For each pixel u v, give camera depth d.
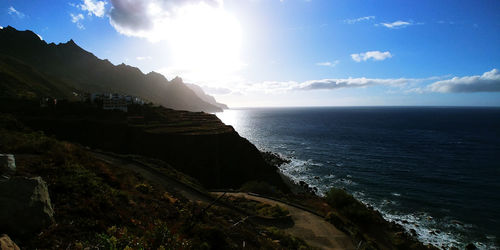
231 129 71.75
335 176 63.84
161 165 36.94
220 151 62.84
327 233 23.52
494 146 102.06
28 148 18.20
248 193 34.44
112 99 94.06
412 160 79.44
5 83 95.25
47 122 65.44
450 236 35.03
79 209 10.11
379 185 56.72
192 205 19.69
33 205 7.89
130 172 25.08
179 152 58.97
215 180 58.12
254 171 63.44
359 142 112.88
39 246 7.28
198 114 107.94
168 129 66.94
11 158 11.48
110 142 64.50
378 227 31.86
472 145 104.56
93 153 37.34
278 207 27.28
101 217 10.41
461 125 186.75
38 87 115.31
